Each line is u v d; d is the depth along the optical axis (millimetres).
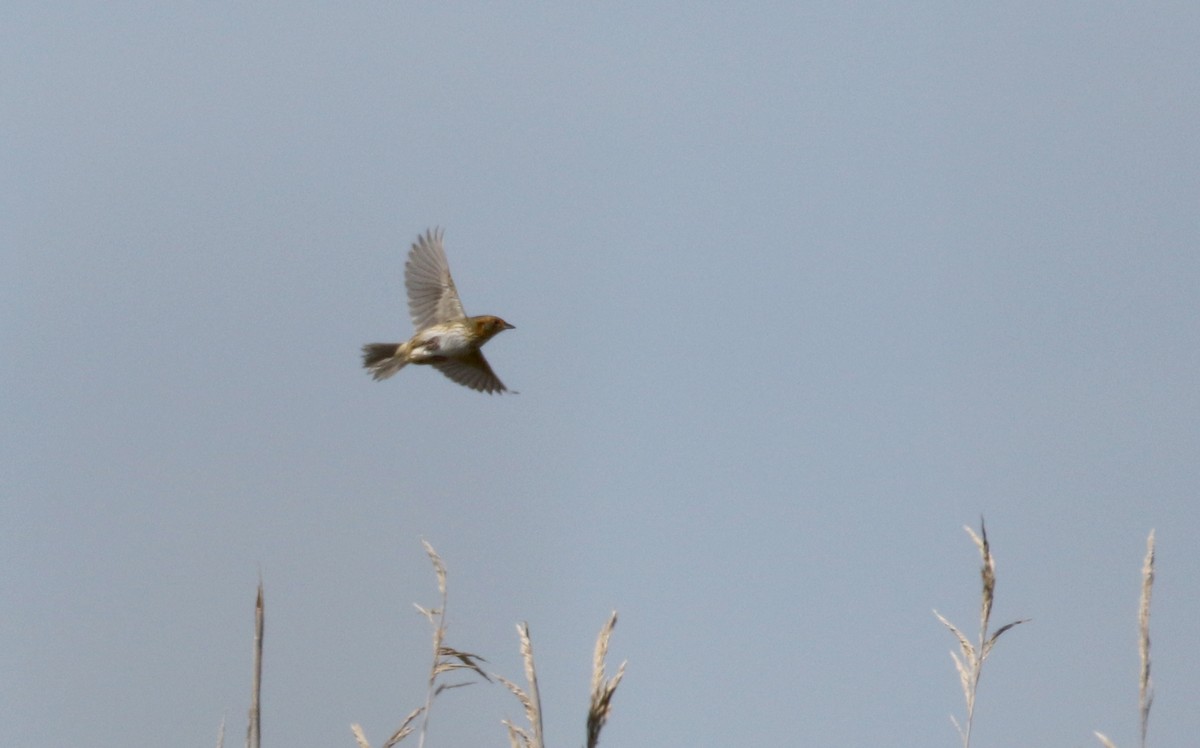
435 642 9094
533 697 8141
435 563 9227
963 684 10164
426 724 9070
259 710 9289
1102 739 8758
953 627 10344
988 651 10180
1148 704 9234
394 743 9055
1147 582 9375
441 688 9094
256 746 9242
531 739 8109
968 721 10055
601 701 7746
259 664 9328
